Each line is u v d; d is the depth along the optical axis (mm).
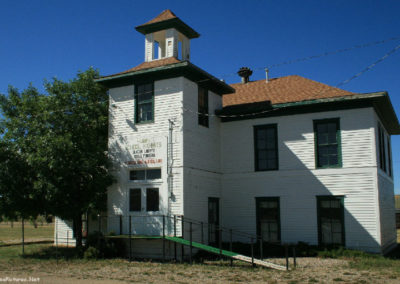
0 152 18344
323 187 20078
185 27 22375
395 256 18812
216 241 21125
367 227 18938
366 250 18797
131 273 14141
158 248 18438
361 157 19484
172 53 21547
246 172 21938
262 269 14742
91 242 19062
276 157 21391
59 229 25766
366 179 19250
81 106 20516
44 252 21234
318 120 20625
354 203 19344
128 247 19234
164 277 13266
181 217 18141
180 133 18969
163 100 19688
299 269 14719
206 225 20203
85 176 19641
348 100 19672
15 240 31375
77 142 19359
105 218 23031
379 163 20609
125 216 19469
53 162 17625
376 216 18828
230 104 23641
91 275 13789
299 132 20984
